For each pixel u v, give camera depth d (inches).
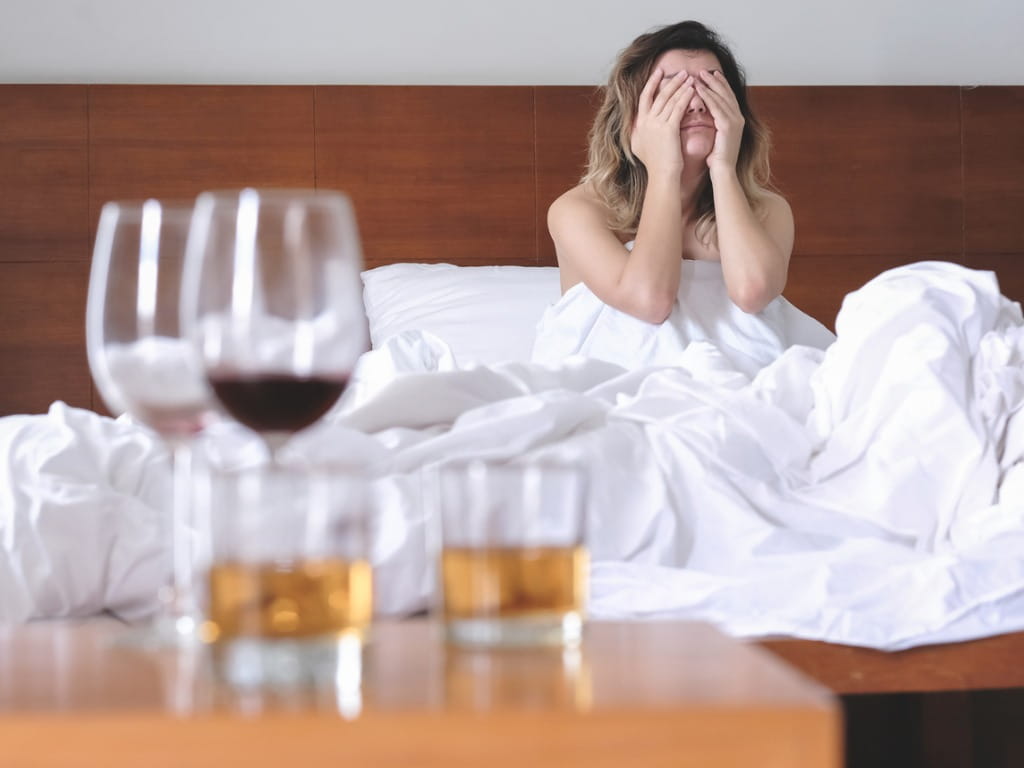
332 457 50.4
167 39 142.9
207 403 24.0
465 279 128.0
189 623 23.3
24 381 138.9
